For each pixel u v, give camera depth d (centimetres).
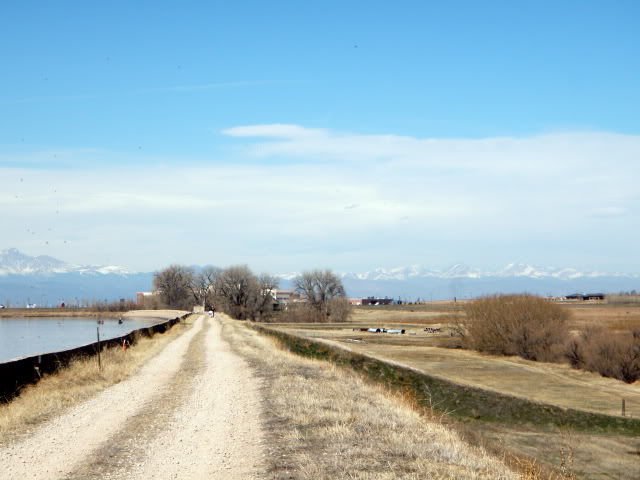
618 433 3112
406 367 4144
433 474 1012
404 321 12656
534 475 1362
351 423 1430
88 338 8112
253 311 13862
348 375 2736
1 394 1809
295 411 1578
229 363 3145
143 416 1609
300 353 4825
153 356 3578
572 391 4422
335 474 984
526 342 6075
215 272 17638
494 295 6900
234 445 1252
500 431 3027
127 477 1013
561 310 6500
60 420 1534
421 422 1584
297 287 13800
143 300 18562
